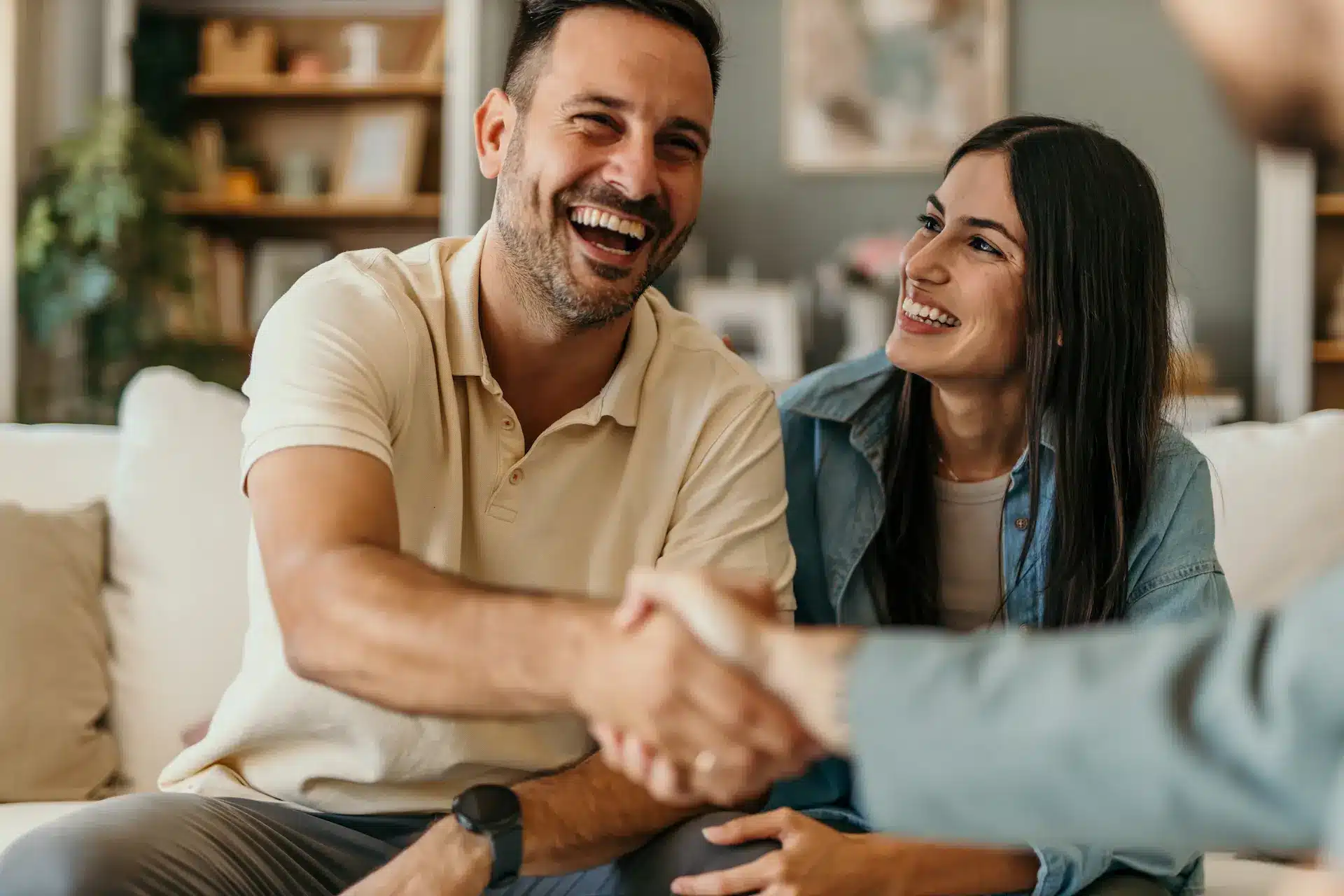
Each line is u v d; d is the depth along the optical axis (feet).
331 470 3.77
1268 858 5.40
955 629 5.08
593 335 4.53
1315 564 6.02
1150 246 4.75
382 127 19.79
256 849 4.16
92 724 6.08
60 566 6.16
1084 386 4.63
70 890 3.64
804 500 5.24
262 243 20.10
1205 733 1.39
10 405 16.46
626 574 4.64
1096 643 1.55
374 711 4.28
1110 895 4.42
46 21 17.71
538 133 4.36
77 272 16.24
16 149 17.04
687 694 2.31
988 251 4.67
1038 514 4.80
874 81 19.99
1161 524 4.67
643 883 4.19
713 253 20.34
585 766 4.22
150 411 6.59
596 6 4.36
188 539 6.32
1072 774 1.48
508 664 2.71
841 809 4.89
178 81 19.31
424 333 4.48
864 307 19.62
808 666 1.78
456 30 19.01
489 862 3.86
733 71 20.26
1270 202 18.30
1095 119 19.47
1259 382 18.57
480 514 4.53
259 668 4.42
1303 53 0.86
